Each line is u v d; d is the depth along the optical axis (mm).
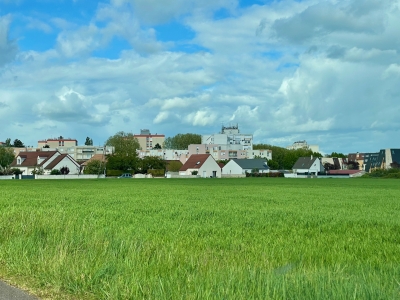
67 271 7719
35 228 11531
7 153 126312
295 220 17812
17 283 7609
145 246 9648
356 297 6105
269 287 6453
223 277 7043
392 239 12789
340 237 13078
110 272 7664
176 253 9172
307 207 25594
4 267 8641
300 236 13125
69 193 40812
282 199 33281
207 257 8961
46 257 8727
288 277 7047
